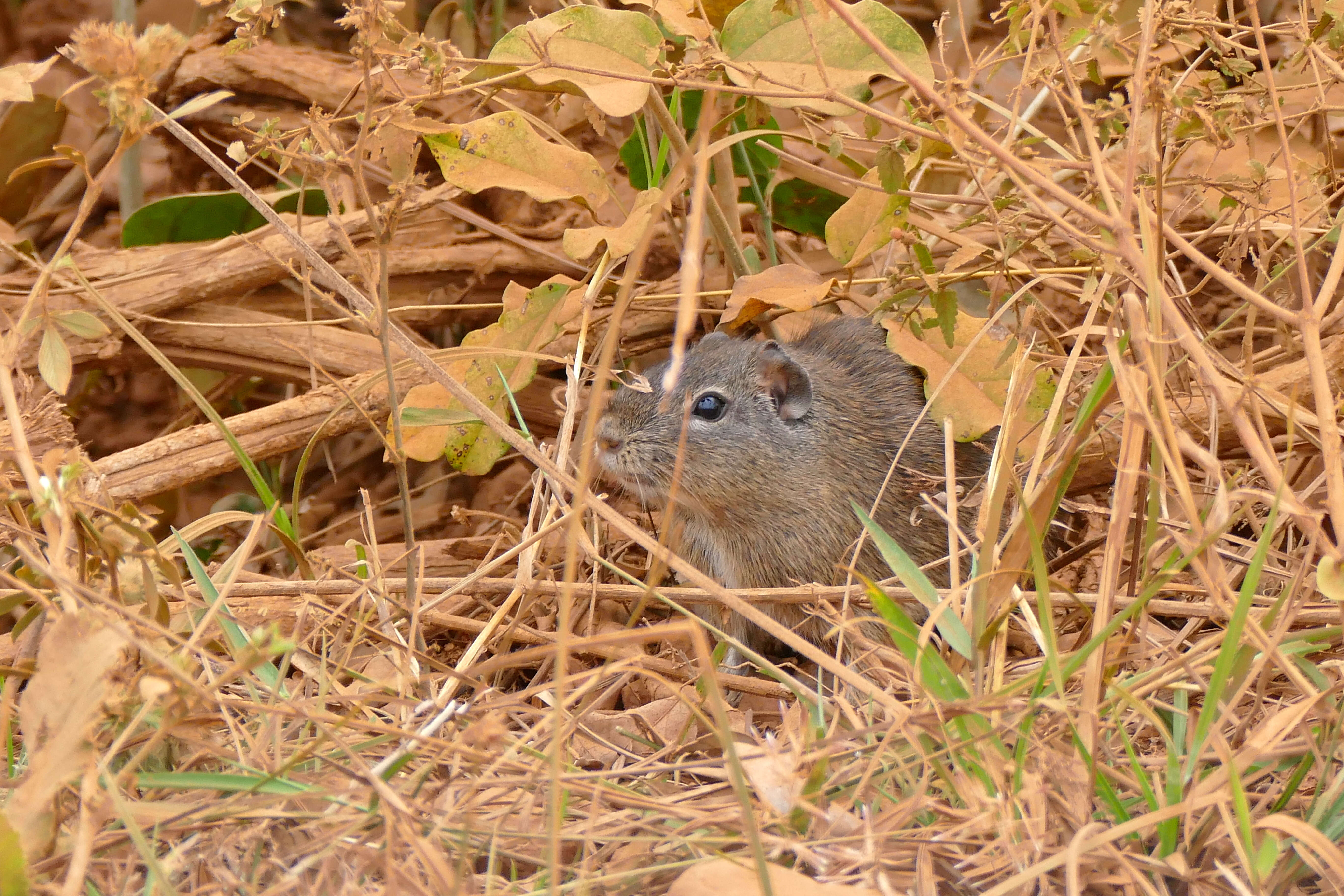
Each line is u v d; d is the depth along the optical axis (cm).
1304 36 753
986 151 641
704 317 1149
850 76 823
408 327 1145
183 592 613
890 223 876
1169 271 880
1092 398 629
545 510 890
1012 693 536
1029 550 596
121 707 489
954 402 884
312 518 1173
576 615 899
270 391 1264
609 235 879
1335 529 534
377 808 496
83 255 1059
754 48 851
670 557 621
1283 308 711
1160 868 461
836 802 539
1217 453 866
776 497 956
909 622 582
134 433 1223
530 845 523
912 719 529
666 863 497
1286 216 859
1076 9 711
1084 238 614
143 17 1489
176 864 465
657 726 716
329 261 1082
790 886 449
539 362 1128
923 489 972
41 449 838
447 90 747
